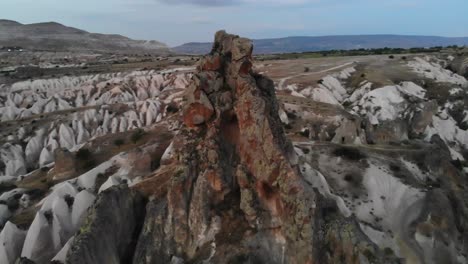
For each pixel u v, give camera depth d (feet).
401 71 380.78
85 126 318.24
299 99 283.59
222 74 114.83
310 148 184.03
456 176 173.17
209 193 106.63
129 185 127.13
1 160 262.26
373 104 288.10
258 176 104.32
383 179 164.45
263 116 104.78
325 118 242.17
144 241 103.45
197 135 113.29
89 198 155.74
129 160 182.60
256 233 102.27
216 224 104.37
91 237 94.32
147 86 434.30
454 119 298.15
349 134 200.23
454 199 153.79
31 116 328.49
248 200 103.24
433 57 447.01
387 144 201.77
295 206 97.14
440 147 198.39
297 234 96.27
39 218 139.54
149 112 332.39
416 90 328.70
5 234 136.26
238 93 110.11
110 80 445.37
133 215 112.88
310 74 369.91
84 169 193.36
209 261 98.53
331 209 115.24
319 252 99.55
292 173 99.60
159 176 122.83
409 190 157.17
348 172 167.63
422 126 256.73
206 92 111.34
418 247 136.05
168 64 578.25
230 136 113.80
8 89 431.02
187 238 103.19
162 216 104.58
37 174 203.51
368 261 99.45
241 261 97.09
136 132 225.56
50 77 480.64
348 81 362.74
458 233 141.28
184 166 107.14
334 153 180.04
